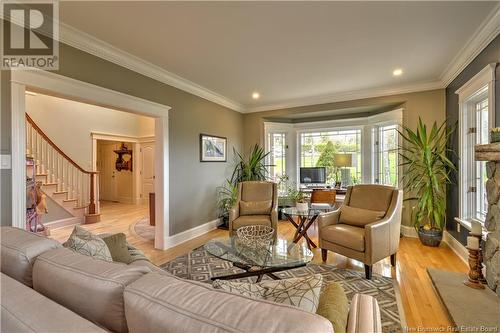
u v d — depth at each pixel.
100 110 6.49
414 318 1.92
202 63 3.20
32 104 5.14
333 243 2.86
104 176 8.52
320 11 2.12
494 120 2.33
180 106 3.86
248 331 0.56
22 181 2.07
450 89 3.61
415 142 3.68
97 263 0.96
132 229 4.66
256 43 2.68
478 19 2.24
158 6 2.04
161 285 0.76
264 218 3.50
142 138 7.72
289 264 2.02
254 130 5.52
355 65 3.26
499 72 2.28
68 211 4.99
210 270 2.81
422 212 3.63
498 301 2.00
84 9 2.06
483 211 2.96
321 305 0.89
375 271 2.74
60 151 5.04
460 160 3.20
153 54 2.93
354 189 3.29
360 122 5.05
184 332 0.61
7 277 0.93
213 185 4.64
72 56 2.45
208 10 2.09
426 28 2.39
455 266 2.82
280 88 4.22
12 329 0.70
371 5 2.04
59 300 0.90
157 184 3.55
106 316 0.81
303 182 5.32
